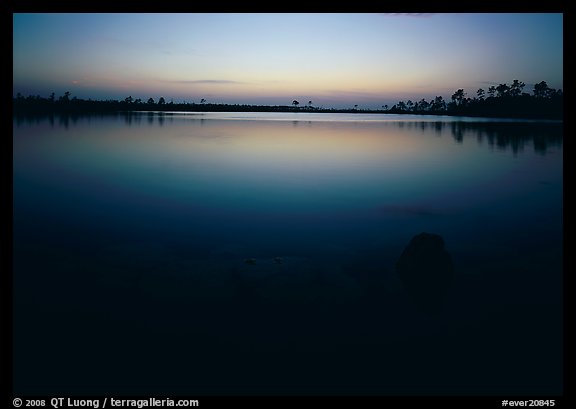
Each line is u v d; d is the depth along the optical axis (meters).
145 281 8.41
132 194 16.53
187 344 6.53
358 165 24.80
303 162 25.72
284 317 7.26
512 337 6.72
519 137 43.25
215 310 7.43
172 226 12.59
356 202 15.82
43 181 18.38
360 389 5.59
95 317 7.17
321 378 5.83
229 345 6.49
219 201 15.77
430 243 8.67
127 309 7.41
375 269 9.29
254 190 17.70
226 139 39.47
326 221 13.31
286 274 8.70
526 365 6.05
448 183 19.53
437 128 62.53
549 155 29.20
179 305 7.58
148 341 6.54
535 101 108.69
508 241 11.16
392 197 16.69
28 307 7.44
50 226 12.29
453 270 8.77
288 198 16.38
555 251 10.26
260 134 47.38
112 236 11.47
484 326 7.04
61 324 6.96
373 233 12.05
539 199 16.23
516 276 8.79
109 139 35.81
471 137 44.47
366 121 96.62
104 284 8.29
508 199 16.28
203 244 11.01
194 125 61.47
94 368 5.91
